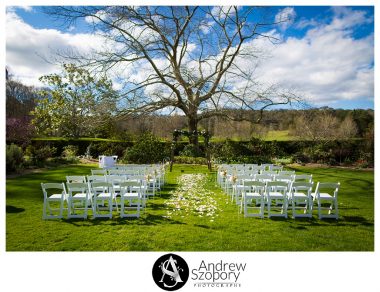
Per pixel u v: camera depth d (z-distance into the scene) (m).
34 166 15.12
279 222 6.14
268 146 19.94
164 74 17.77
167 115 19.22
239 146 19.56
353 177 12.81
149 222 6.09
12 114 24.75
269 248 4.82
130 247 4.84
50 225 5.93
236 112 18.11
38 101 20.06
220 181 10.77
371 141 18.77
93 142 22.25
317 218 6.46
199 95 18.67
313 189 9.97
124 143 21.58
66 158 18.45
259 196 6.69
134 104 16.12
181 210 7.07
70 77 18.89
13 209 7.11
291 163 18.50
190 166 17.45
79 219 6.32
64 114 18.77
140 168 10.20
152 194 8.73
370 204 7.85
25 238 5.22
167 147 19.75
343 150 18.94
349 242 5.05
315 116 20.56
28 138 20.42
